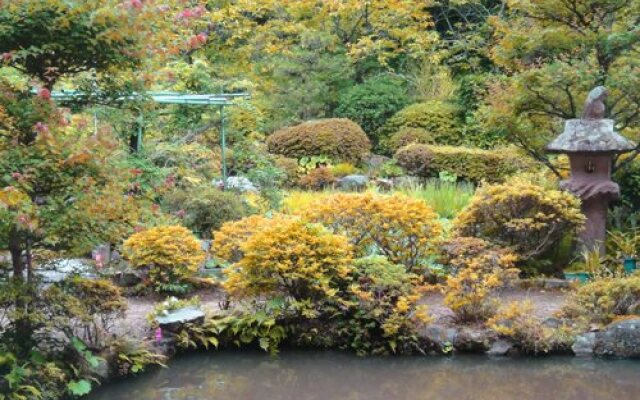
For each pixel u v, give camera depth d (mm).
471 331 6379
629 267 7941
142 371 5859
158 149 10141
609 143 8031
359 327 6488
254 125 13281
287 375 5930
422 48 16453
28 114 4832
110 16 4770
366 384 5734
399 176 13570
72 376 5191
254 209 9680
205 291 7820
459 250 7254
